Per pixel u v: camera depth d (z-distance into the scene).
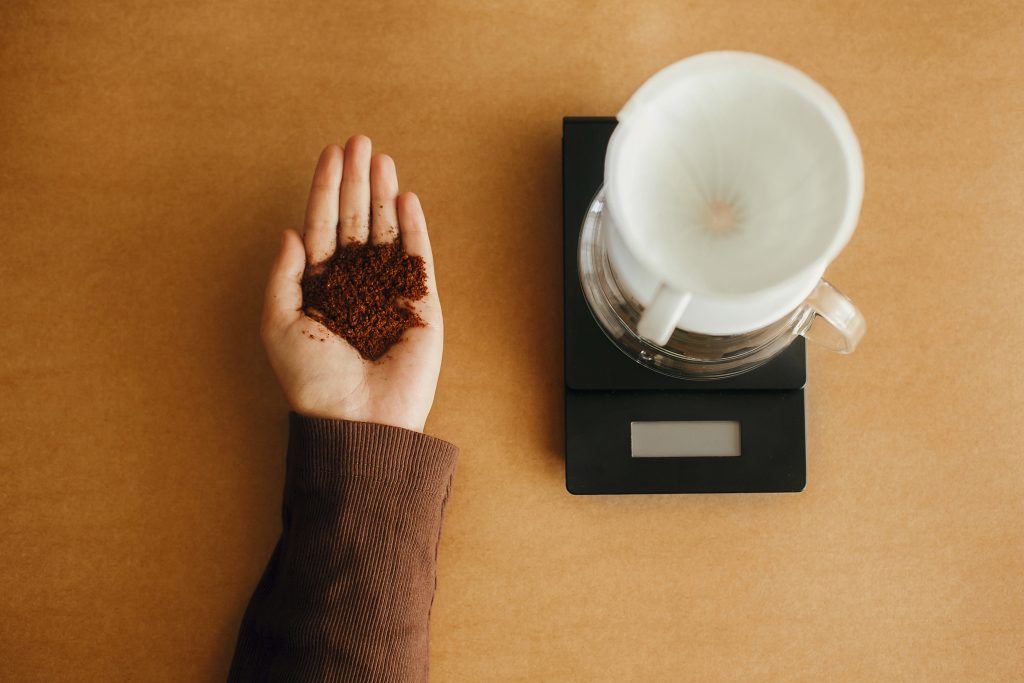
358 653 0.58
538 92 0.65
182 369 0.64
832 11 0.65
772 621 0.64
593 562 0.64
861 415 0.64
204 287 0.65
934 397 0.64
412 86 0.65
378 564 0.59
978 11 0.65
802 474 0.62
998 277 0.65
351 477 0.59
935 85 0.65
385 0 0.65
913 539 0.64
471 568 0.63
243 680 0.60
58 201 0.65
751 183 0.51
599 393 0.63
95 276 0.64
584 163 0.63
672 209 0.51
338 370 0.61
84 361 0.64
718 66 0.51
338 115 0.65
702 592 0.64
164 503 0.64
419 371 0.62
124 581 0.63
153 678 0.63
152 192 0.65
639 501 0.64
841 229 0.50
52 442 0.64
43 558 0.63
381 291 0.62
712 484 0.62
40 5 0.65
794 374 0.62
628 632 0.63
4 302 0.64
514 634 0.63
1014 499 0.64
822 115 0.51
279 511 0.64
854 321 0.57
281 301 0.62
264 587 0.62
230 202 0.65
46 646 0.63
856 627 0.64
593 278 0.62
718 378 0.62
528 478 0.64
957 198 0.65
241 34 0.65
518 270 0.65
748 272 0.50
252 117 0.65
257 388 0.64
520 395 0.64
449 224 0.65
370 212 0.63
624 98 0.65
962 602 0.64
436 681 0.63
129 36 0.65
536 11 0.65
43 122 0.65
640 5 0.65
